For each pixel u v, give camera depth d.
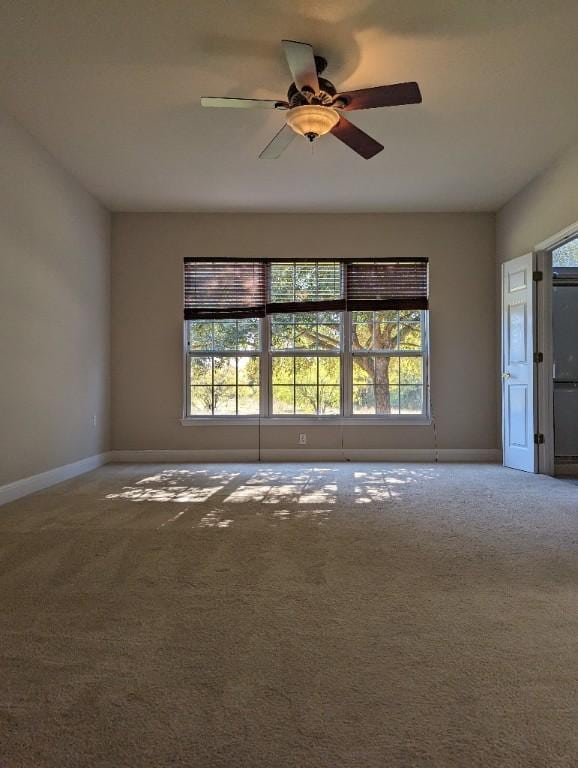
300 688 1.49
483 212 6.39
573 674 1.57
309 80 3.00
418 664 1.62
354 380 6.41
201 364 6.44
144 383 6.34
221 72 3.54
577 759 1.21
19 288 4.27
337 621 1.93
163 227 6.37
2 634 1.83
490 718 1.36
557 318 5.68
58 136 4.45
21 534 3.11
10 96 3.83
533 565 2.54
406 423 6.34
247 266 6.39
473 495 4.22
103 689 1.49
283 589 2.24
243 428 6.36
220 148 4.68
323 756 1.22
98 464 5.90
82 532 3.15
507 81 3.66
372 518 3.47
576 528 3.21
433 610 2.03
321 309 6.34
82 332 5.52
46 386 4.72
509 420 5.74
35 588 2.26
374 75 3.57
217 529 3.21
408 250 6.38
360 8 2.95
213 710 1.39
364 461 6.25
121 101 3.90
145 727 1.32
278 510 3.71
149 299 6.36
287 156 4.84
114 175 5.25
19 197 4.26
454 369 6.39
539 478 5.05
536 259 5.39
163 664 1.63
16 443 4.21
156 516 3.54
